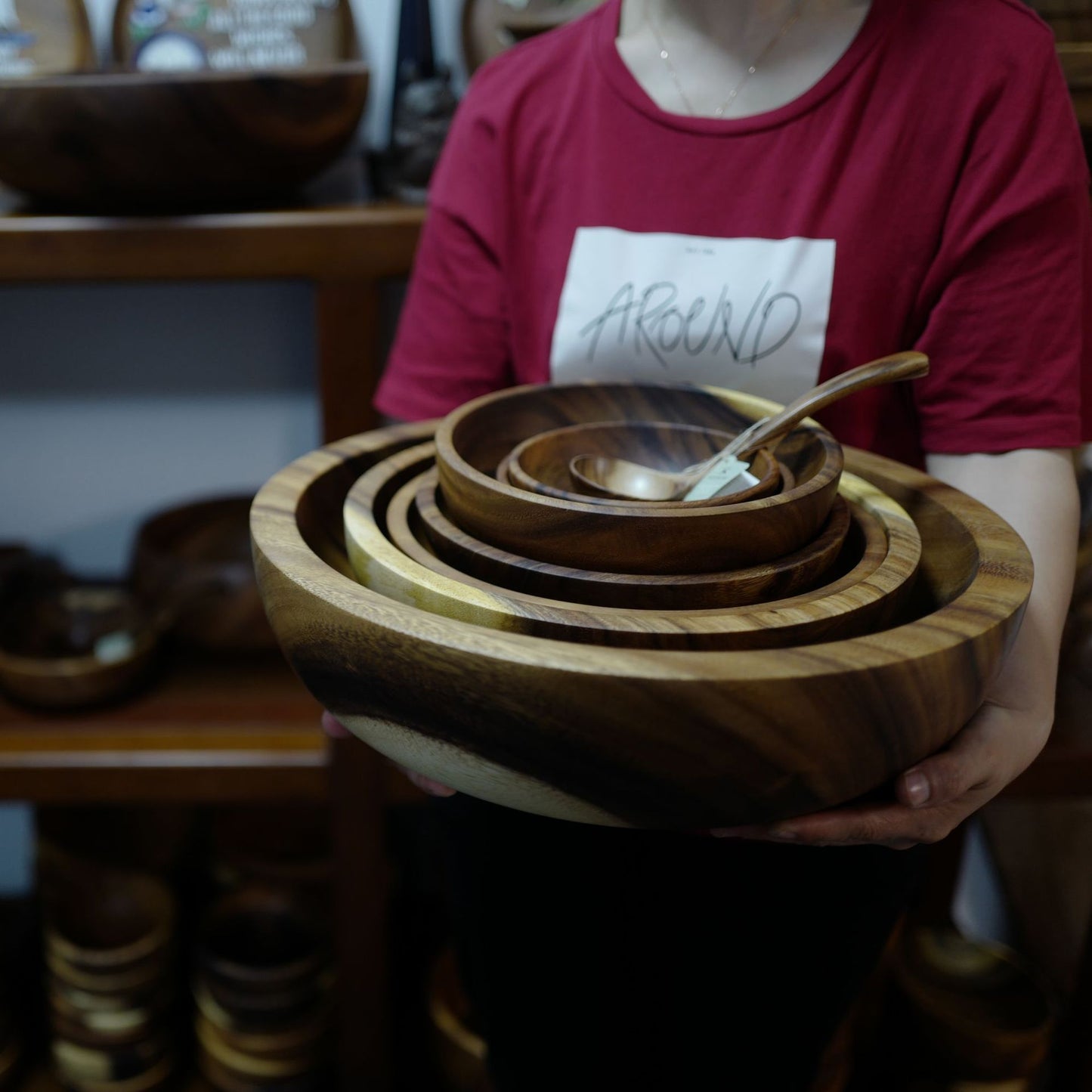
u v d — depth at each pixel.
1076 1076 1.05
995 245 0.54
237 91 0.80
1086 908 1.04
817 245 0.57
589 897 0.57
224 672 1.10
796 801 0.36
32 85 0.78
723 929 0.56
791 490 0.44
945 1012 1.04
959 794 0.42
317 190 1.02
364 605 0.37
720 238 0.60
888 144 0.56
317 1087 1.13
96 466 1.24
